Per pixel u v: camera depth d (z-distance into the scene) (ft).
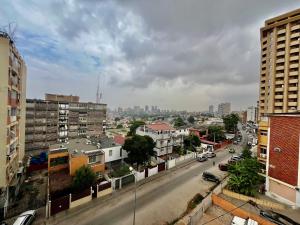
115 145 123.34
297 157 65.16
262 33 178.81
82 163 94.38
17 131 91.35
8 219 59.98
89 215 62.39
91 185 78.38
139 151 108.78
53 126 168.04
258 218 55.47
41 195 79.82
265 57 175.94
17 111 89.51
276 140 72.64
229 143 205.05
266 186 75.92
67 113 180.34
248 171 76.13
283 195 69.51
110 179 88.58
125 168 102.17
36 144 157.28
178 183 91.20
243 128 346.54
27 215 56.59
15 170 88.22
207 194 79.05
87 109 196.44
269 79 170.40
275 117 73.67
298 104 151.43
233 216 60.44
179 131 190.80
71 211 64.34
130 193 79.20
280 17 165.07
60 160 99.81
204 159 132.46
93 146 117.80
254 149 153.69
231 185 77.00
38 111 158.61
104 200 72.59
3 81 69.41
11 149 79.92
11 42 74.74
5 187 69.72
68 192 77.77
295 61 154.51
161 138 144.87
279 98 162.20
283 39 162.09
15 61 82.28
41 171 110.42
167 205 69.72
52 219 59.57
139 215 62.90
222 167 112.27
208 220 58.49
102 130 210.38
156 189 83.82
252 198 69.10
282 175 69.67
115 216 62.13
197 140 168.76
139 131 165.99
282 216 55.47
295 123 66.39
